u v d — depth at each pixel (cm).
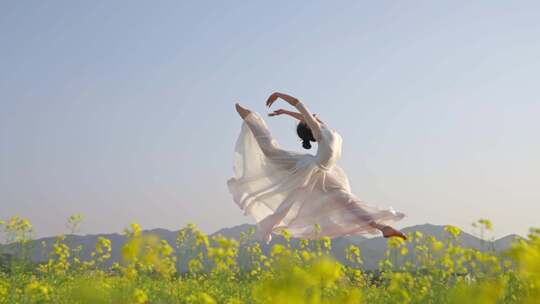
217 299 600
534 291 231
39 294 527
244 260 754
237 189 734
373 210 678
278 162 721
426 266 612
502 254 223
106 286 566
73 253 824
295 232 696
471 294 248
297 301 195
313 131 693
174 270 691
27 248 744
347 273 683
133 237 345
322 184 698
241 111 746
